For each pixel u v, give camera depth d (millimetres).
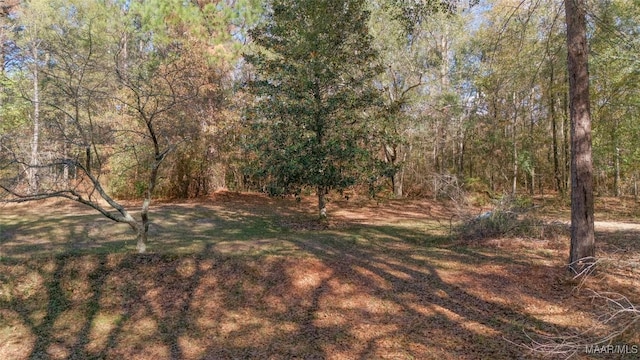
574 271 7734
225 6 16609
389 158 21875
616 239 10727
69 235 10680
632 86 12992
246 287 7707
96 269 7965
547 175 22781
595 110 14891
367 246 10492
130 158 17141
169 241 9977
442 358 5453
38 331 6430
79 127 8078
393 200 20828
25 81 15531
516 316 6605
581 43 7594
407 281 7984
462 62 20344
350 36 13297
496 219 11250
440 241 11305
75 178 10938
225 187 20781
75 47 10492
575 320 6340
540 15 10336
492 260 9148
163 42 16297
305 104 12141
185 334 6344
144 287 7609
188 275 7957
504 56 13656
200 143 18172
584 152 7676
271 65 13070
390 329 6328
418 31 17062
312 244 10250
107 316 6859
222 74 18062
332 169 12008
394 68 19375
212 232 11711
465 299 7246
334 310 7016
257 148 12797
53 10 15750
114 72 8914
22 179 8383
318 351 5777
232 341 6121
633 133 14383
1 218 13688
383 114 13797
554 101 18781
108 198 8320
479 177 21375
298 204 19016
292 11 12508
